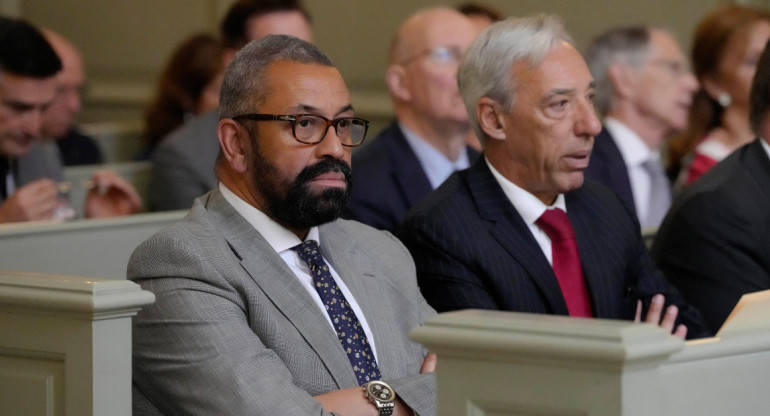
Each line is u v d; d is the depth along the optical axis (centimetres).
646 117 1202
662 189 1212
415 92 1008
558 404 394
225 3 2066
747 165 804
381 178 956
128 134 1764
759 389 438
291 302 578
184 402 548
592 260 716
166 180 1170
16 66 988
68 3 2248
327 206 583
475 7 1289
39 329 525
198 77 1444
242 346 548
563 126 693
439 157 1016
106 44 2214
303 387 568
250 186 597
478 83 715
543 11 1767
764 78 800
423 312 650
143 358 562
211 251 569
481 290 685
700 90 1255
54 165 1164
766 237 781
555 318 410
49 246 776
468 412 412
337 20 1928
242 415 534
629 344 379
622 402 382
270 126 580
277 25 1189
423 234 702
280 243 597
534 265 692
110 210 1112
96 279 524
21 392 536
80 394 512
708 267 789
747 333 440
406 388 563
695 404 418
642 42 1196
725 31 1216
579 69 699
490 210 707
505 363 404
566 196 745
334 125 587
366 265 638
